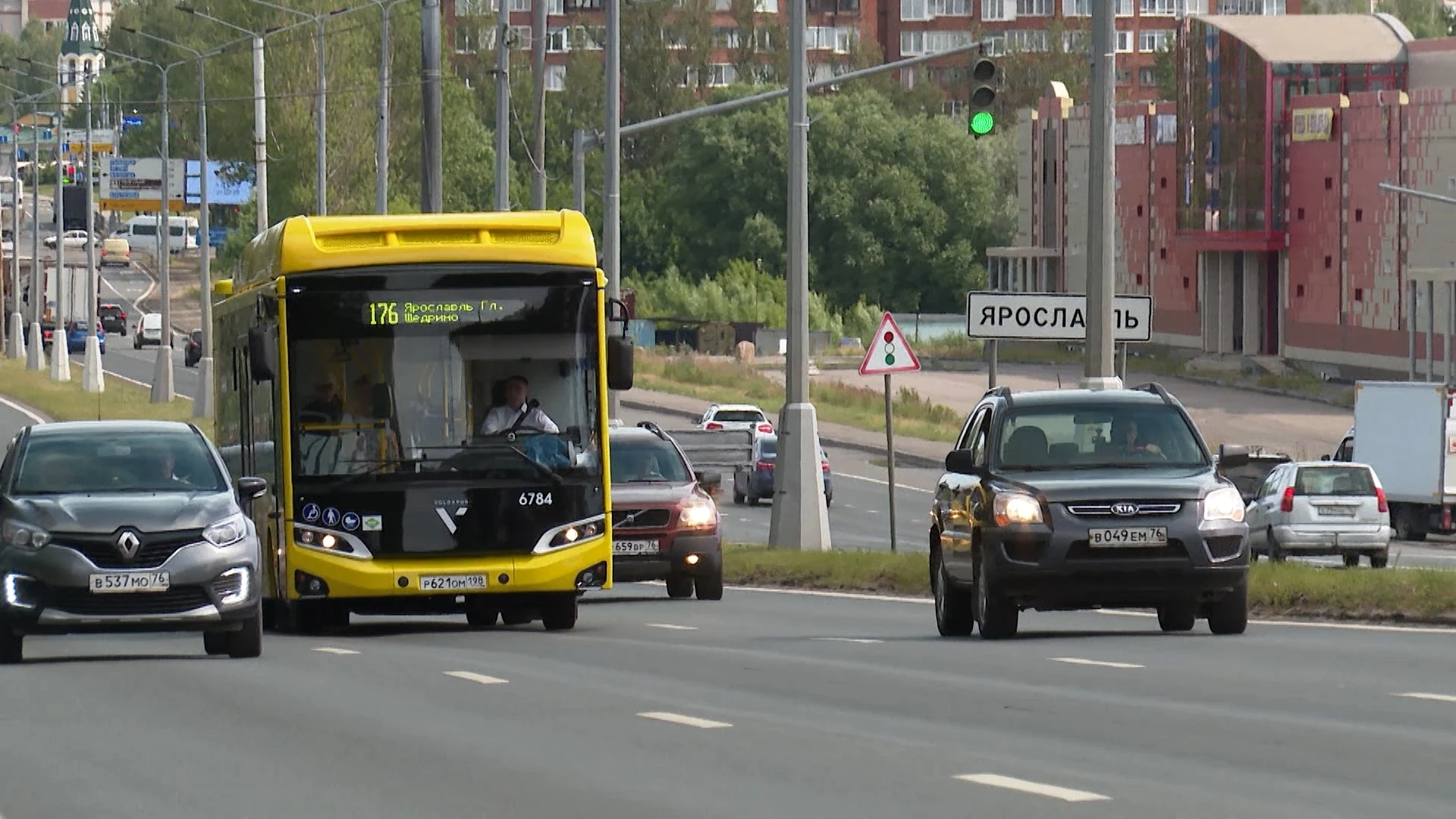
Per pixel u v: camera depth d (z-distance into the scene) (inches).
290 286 2568.9
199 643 2628.0
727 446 6363.2
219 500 2324.1
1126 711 1708.9
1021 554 2319.1
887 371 4047.7
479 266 2591.0
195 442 2444.6
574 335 2608.3
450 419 2583.7
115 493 2343.8
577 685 1972.2
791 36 4183.1
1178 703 1753.2
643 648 2373.3
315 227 2588.6
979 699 1804.9
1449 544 6338.6
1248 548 2356.1
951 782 1346.0
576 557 2598.4
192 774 1450.5
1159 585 2316.7
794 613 3009.4
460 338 2588.6
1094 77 3228.3
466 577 2568.9
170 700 1888.5
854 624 2770.7
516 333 2596.0
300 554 2554.1
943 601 2539.4
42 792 1385.3
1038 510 2320.4
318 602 2719.0
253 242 2960.1
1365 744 1502.2
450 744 1573.6
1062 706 1745.8
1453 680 1904.5
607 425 2620.6
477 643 2498.8
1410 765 1402.6
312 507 2559.1
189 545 2258.9
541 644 2470.5
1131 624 2706.7
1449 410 6417.3
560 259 2610.7
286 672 2134.6
